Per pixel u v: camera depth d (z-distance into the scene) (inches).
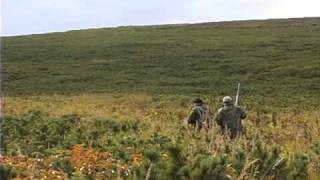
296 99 2153.1
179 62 3444.9
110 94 2475.4
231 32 4820.4
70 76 3125.0
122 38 4645.7
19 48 4175.7
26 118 887.7
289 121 1103.0
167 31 5068.9
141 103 1871.3
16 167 433.1
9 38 4859.7
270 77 2962.6
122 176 403.5
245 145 511.2
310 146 594.9
